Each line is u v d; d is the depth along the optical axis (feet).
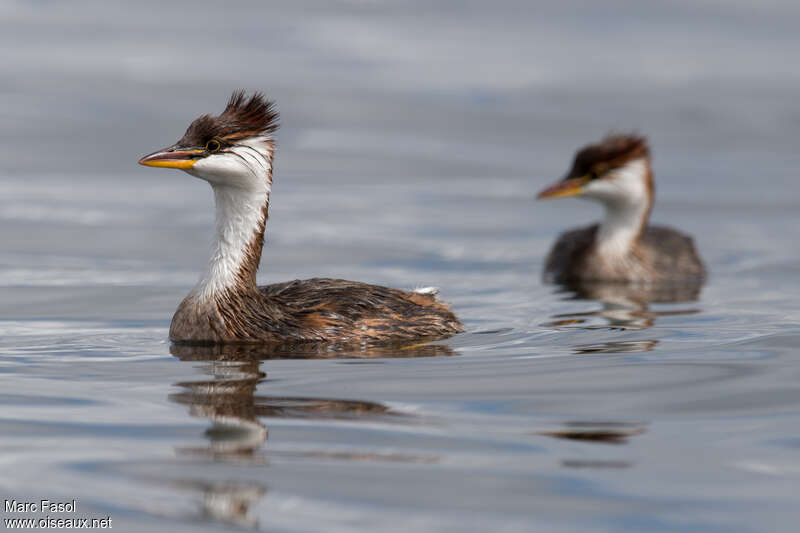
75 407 30.07
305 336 39.34
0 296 50.96
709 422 28.71
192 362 36.04
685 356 36.96
